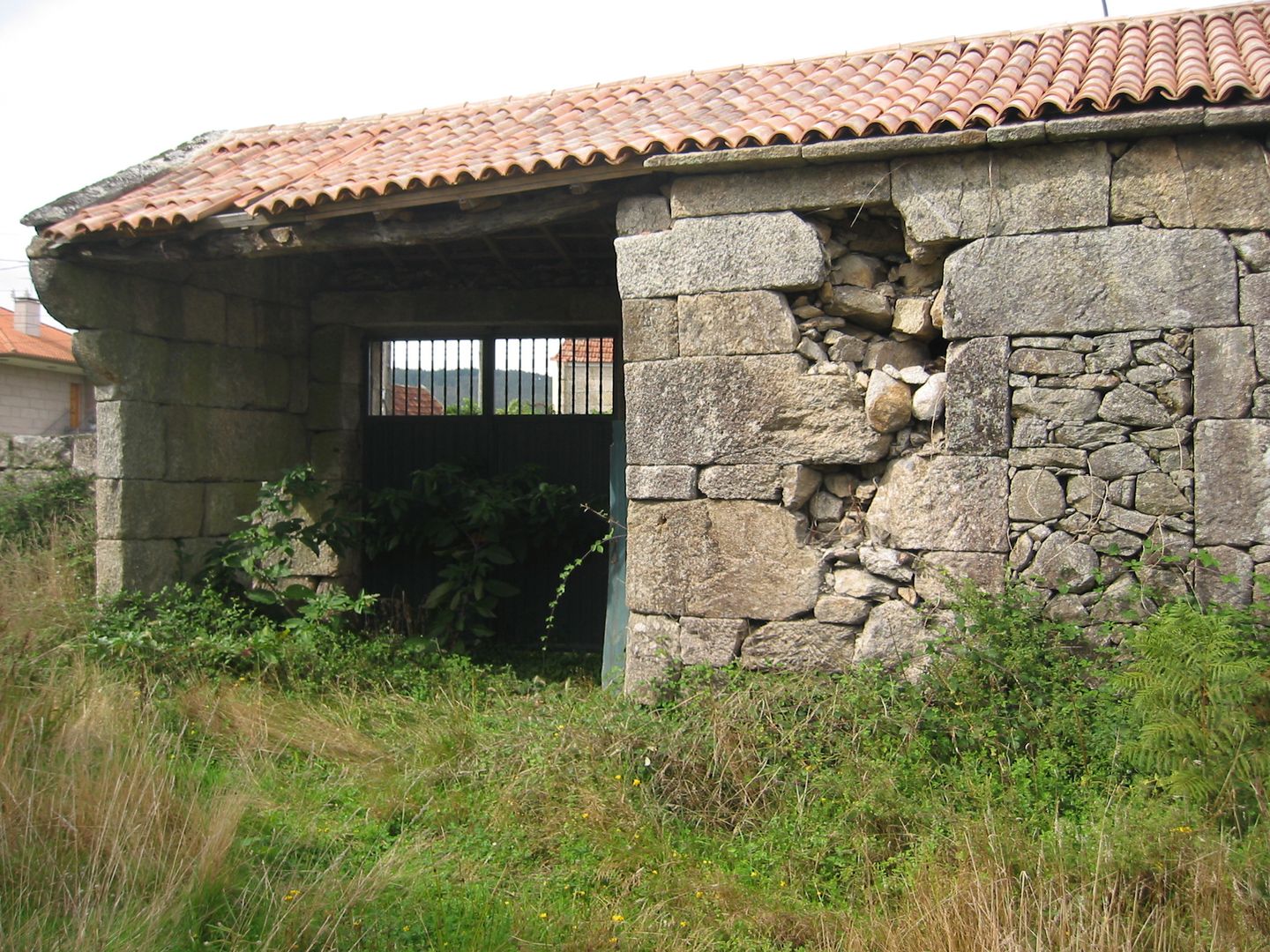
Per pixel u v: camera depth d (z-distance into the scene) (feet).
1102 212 16.51
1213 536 16.03
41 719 15.47
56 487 31.09
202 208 20.92
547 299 26.73
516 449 27.68
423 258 27.20
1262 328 15.88
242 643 21.45
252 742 18.03
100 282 22.72
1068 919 11.45
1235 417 15.97
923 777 15.17
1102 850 12.58
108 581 23.25
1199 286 16.12
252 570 23.73
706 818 15.39
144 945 11.21
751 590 18.03
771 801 15.49
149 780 14.14
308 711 19.53
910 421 17.58
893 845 14.23
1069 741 15.33
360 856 14.40
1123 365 16.43
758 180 17.94
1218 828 13.04
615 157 18.07
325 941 12.04
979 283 16.98
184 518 24.66
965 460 17.04
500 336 28.02
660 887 13.78
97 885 12.15
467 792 16.69
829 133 17.20
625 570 22.80
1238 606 15.85
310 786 16.88
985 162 16.96
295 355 27.78
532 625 27.30
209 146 26.50
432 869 14.05
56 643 21.06
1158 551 16.17
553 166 18.35
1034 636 16.29
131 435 23.34
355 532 27.09
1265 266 15.90
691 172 18.15
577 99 24.17
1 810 13.23
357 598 27.78
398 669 21.67
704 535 18.25
